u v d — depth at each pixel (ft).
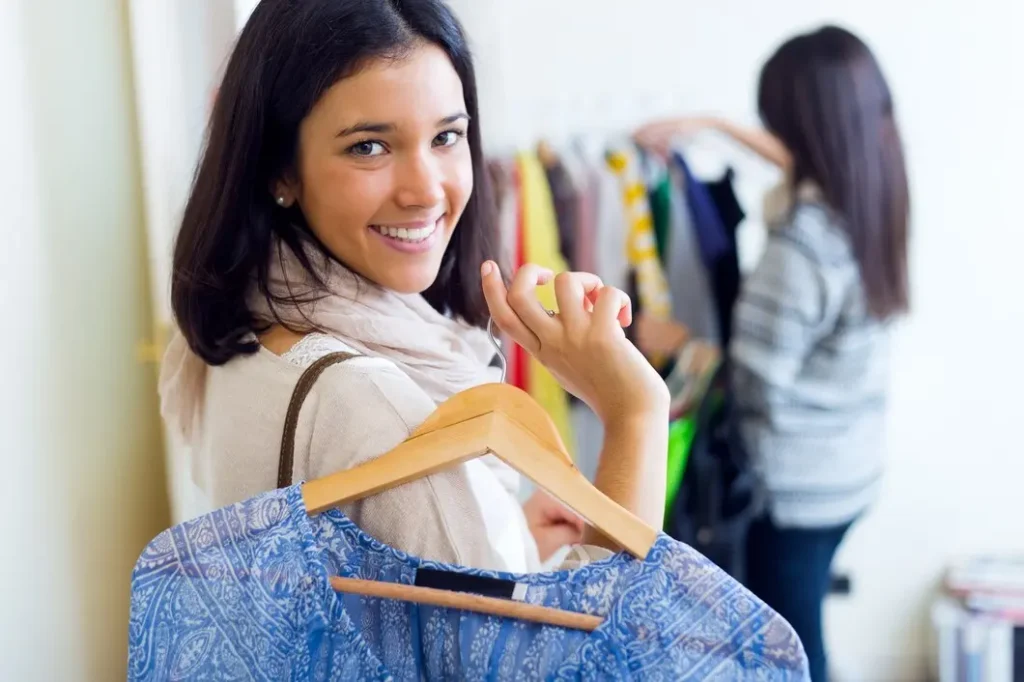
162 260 4.71
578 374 2.88
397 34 2.82
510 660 2.60
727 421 7.21
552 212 6.95
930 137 7.90
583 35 7.91
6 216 3.79
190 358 3.32
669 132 7.11
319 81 2.81
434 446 2.70
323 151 2.89
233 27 4.86
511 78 7.93
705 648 2.49
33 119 3.98
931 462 8.28
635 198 7.02
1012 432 8.19
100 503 4.47
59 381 4.16
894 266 6.89
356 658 2.59
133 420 4.70
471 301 3.69
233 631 2.64
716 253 7.10
